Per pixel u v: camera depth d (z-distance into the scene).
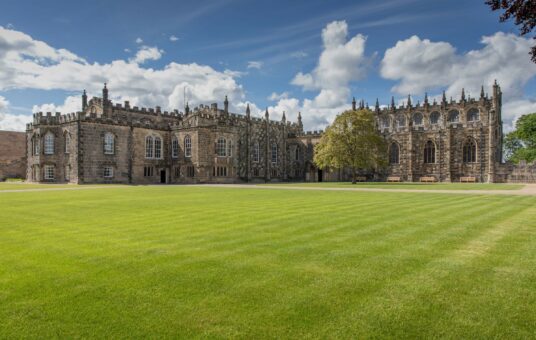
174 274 8.38
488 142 69.56
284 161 94.69
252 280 7.96
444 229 13.52
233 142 74.44
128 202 24.73
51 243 11.48
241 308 6.56
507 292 7.23
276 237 12.15
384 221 15.38
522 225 14.39
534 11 8.60
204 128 69.31
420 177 76.56
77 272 8.58
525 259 9.45
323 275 8.27
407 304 6.69
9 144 87.81
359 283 7.74
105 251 10.43
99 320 6.14
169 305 6.70
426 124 94.31
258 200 26.06
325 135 67.81
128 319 6.17
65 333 5.73
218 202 24.50
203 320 6.11
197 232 13.09
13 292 7.37
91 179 62.19
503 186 49.34
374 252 10.19
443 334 5.64
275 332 5.71
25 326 5.96
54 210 20.08
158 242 11.52
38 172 63.75
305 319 6.13
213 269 8.71
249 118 84.69
